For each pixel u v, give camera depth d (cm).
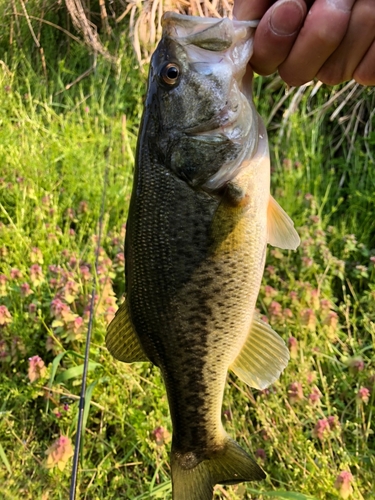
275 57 21
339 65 21
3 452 37
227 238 23
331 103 65
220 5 59
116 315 26
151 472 38
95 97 68
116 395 40
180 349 25
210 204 23
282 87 68
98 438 39
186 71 23
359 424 39
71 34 73
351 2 19
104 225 54
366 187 59
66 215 58
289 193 56
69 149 61
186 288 24
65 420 39
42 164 60
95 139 63
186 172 23
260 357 26
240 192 23
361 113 65
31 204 57
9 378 43
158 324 24
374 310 46
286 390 40
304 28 20
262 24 21
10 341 44
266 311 46
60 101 74
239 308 24
